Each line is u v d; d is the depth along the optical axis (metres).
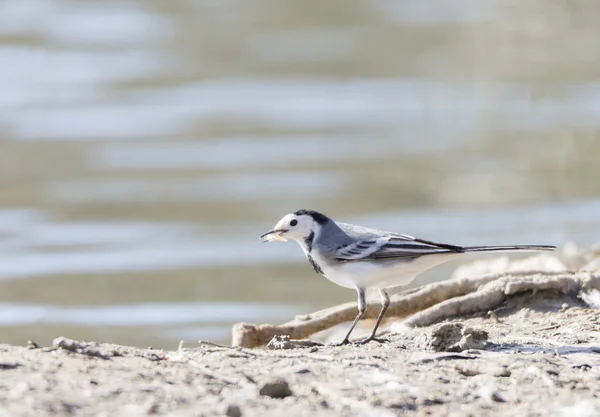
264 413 7.47
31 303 17.14
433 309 11.22
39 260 19.44
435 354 9.02
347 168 25.45
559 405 7.88
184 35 39.31
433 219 22.16
